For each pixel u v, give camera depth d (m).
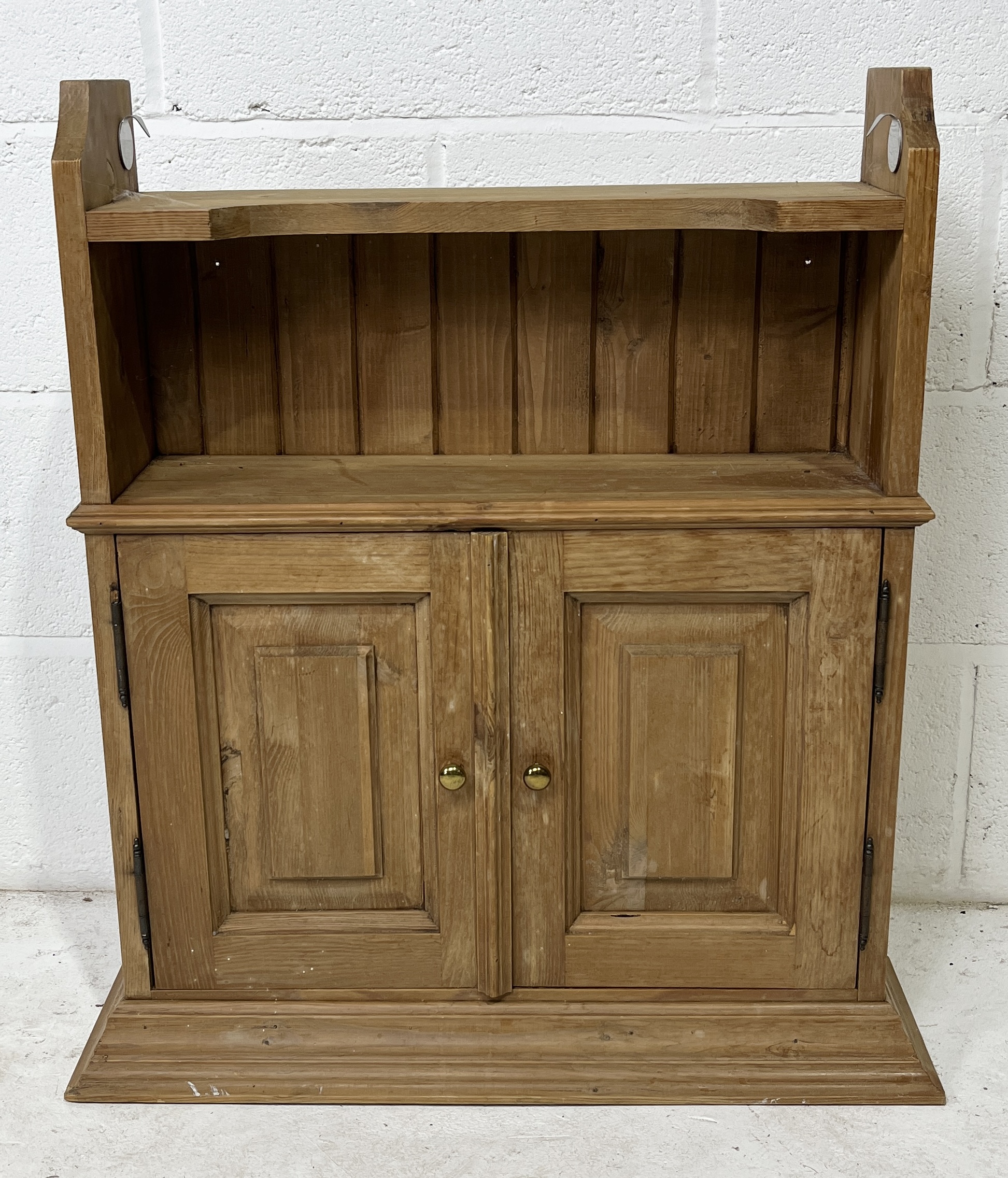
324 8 1.67
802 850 1.50
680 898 1.54
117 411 1.46
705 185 1.57
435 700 1.46
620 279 1.57
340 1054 1.54
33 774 1.97
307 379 1.61
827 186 1.51
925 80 1.36
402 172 1.73
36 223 1.76
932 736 1.90
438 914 1.53
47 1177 1.42
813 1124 1.50
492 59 1.69
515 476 1.53
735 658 1.46
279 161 1.73
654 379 1.60
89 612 1.90
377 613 1.46
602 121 1.71
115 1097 1.54
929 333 1.66
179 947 1.55
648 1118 1.51
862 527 1.41
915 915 1.94
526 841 1.51
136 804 1.50
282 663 1.47
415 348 1.60
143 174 1.73
